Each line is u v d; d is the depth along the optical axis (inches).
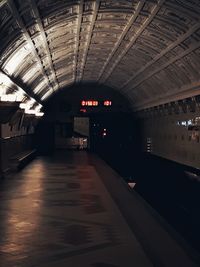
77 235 434.3
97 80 1843.0
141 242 400.8
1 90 806.5
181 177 1307.8
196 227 932.0
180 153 1357.0
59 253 366.6
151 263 338.0
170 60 1051.9
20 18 587.5
